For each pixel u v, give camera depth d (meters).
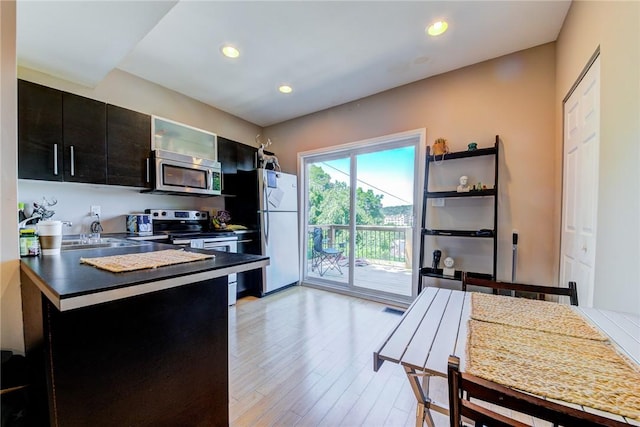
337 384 1.69
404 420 1.41
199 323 1.19
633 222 1.14
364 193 3.48
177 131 2.95
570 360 0.74
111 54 2.04
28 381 1.07
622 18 1.22
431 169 2.86
